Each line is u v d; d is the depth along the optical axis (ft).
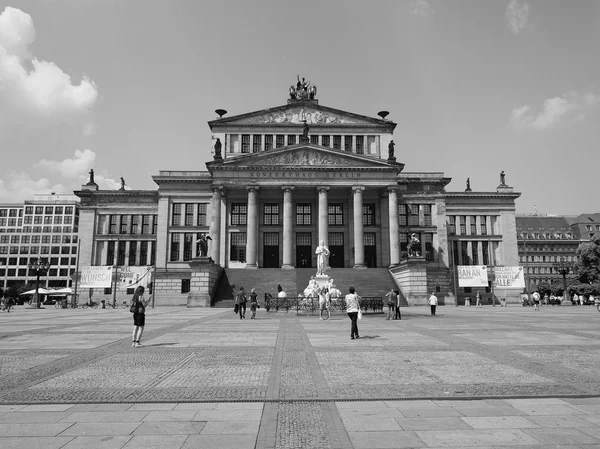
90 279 220.43
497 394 34.65
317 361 49.57
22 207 540.11
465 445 24.48
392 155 241.14
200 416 29.60
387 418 29.07
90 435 26.20
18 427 27.61
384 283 205.46
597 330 83.51
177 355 54.03
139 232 275.80
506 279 232.94
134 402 32.86
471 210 286.25
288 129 264.31
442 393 35.06
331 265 258.16
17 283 519.60
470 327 90.07
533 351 56.49
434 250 261.85
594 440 25.17
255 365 47.24
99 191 275.80
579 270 321.11
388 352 55.93
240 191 253.85
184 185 266.36
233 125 264.72
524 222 502.38
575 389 36.04
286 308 131.13
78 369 45.29
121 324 100.63
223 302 188.24
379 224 257.55
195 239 262.06
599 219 495.00
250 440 25.30
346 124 264.72
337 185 238.68
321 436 25.86
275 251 258.37
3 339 71.15
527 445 24.47
